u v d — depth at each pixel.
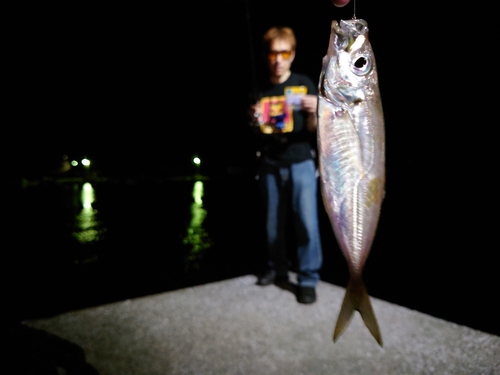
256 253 6.66
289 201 3.66
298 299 3.28
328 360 2.35
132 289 4.64
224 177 34.28
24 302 4.18
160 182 29.25
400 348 2.48
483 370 2.21
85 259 6.41
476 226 8.49
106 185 26.34
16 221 10.98
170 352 2.44
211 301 3.30
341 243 1.49
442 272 4.98
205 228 9.64
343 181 1.45
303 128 3.38
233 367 2.27
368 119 1.45
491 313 3.42
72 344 2.28
